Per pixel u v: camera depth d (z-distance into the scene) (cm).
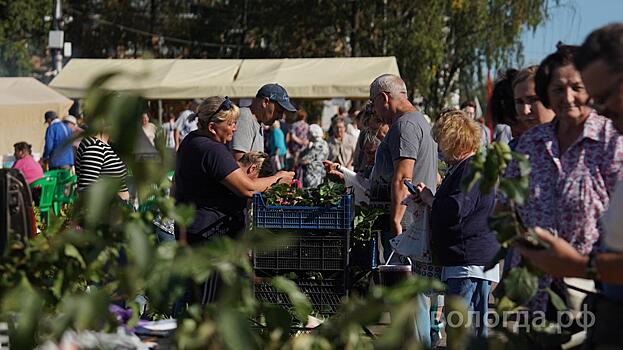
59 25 2738
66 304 243
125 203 271
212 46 4441
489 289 526
